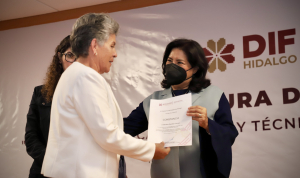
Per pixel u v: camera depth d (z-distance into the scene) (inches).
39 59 158.9
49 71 85.5
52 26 160.6
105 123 56.6
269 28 123.9
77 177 55.0
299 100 114.7
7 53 163.9
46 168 58.7
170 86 81.9
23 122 152.3
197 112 66.1
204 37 133.1
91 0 150.8
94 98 57.4
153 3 145.4
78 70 61.1
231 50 127.4
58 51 84.4
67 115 59.0
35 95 87.9
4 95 158.6
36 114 85.8
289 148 112.8
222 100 74.4
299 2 122.0
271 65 120.7
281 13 123.4
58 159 57.7
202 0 136.9
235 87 123.7
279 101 117.1
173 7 141.4
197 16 136.4
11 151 149.8
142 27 144.6
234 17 130.1
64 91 60.6
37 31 162.1
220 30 131.2
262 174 114.1
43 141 83.7
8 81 160.2
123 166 67.2
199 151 69.7
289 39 120.2
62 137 59.1
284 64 119.0
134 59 142.0
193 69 77.8
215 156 68.5
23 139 149.8
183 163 69.8
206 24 134.0
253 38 125.3
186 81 77.9
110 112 59.4
